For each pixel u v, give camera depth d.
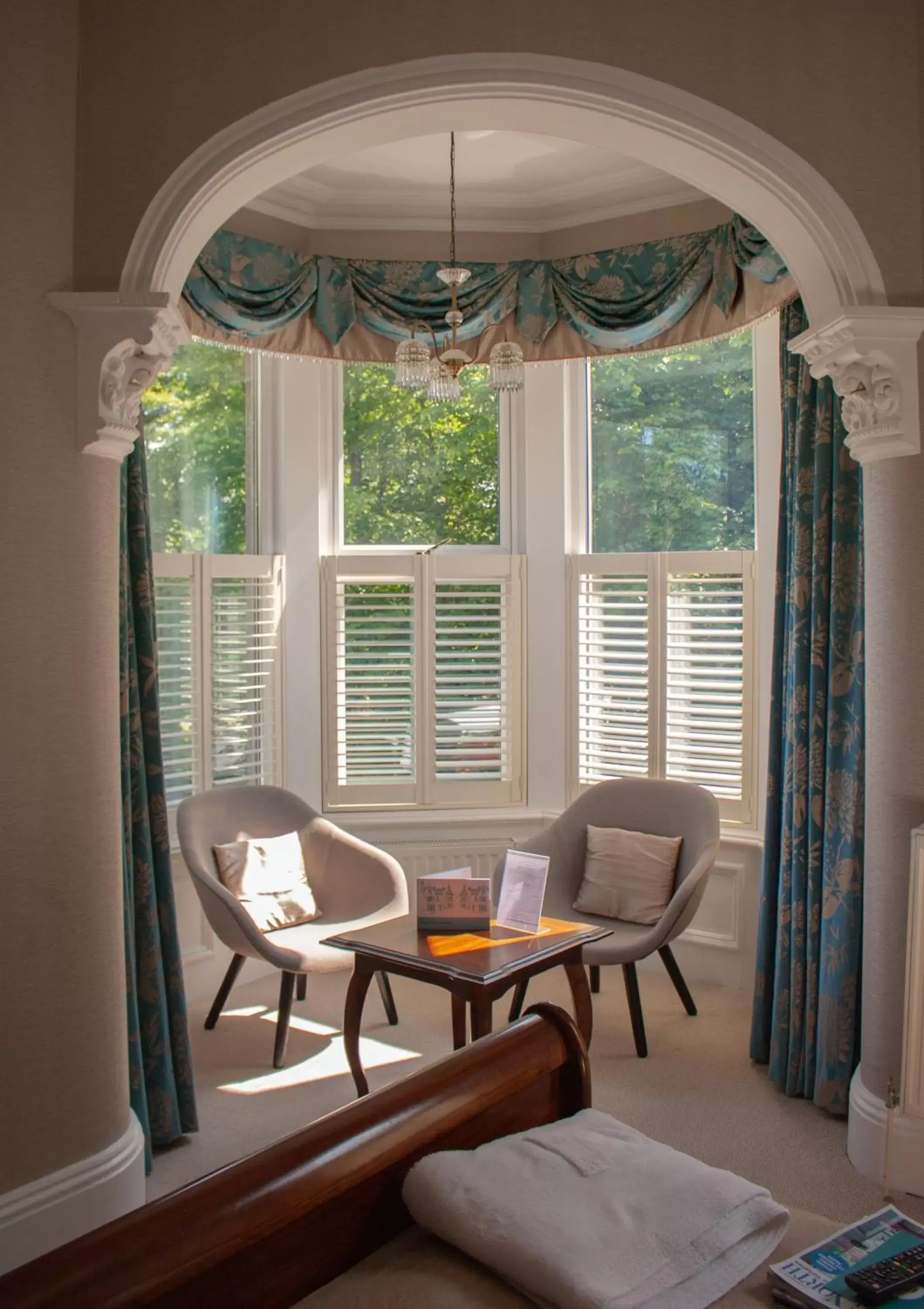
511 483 5.02
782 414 3.82
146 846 3.25
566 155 4.07
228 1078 3.73
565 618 4.93
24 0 2.67
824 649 3.49
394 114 2.87
